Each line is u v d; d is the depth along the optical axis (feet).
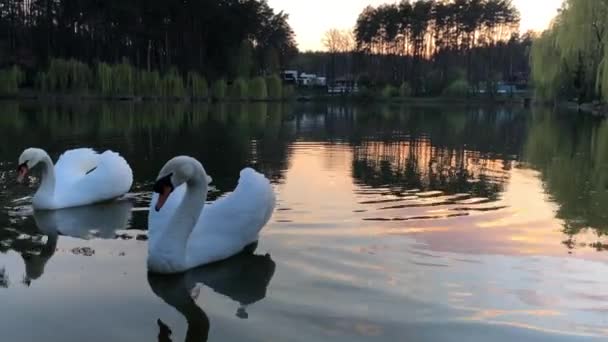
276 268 17.34
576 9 110.93
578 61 118.62
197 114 103.40
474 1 257.14
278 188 30.01
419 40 264.11
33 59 178.29
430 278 16.52
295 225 22.08
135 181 31.83
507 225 22.49
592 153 48.03
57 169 27.32
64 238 20.38
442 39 264.31
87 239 20.29
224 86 176.24
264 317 13.91
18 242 19.83
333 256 18.38
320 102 205.46
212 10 199.41
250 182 19.70
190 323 13.60
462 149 50.70
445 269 17.28
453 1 261.44
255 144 52.80
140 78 159.74
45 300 14.82
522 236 20.97
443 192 29.50
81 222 22.62
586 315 14.26
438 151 48.88
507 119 100.32
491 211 24.97
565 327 13.61
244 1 217.56
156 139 55.93
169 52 198.49
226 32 206.49
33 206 24.57
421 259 18.16
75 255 18.44
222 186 30.73
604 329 13.55
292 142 55.11
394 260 18.02
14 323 13.50
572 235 21.18
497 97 214.69
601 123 87.71
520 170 37.76
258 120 89.66
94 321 13.67
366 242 19.94
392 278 16.44
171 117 92.53
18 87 157.79
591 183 32.65
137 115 96.12
